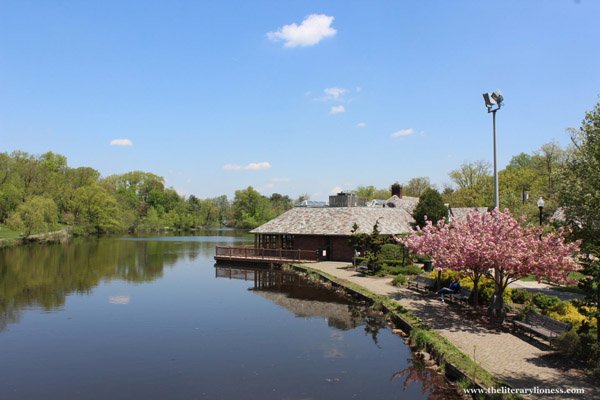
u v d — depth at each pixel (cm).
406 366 1473
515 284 2570
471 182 7650
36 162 8119
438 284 2353
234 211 13012
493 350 1419
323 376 1397
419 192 9312
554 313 1672
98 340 1814
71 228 8238
